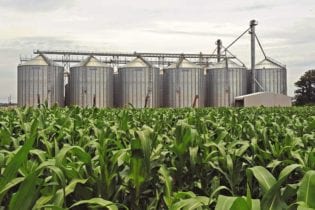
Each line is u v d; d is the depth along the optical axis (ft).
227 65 185.88
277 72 191.52
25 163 10.73
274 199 8.11
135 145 11.71
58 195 9.06
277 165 14.25
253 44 191.01
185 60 186.19
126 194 12.59
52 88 169.78
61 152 10.43
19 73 170.30
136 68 172.76
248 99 163.63
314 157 13.28
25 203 7.86
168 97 179.42
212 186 14.11
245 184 15.08
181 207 8.61
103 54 189.67
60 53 183.83
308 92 257.34
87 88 169.17
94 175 11.21
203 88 183.73
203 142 16.80
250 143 16.48
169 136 20.76
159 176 13.11
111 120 29.99
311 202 7.66
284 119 31.58
